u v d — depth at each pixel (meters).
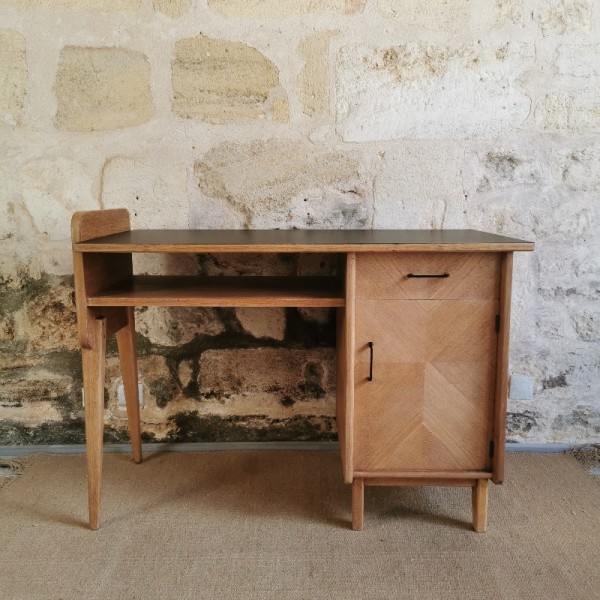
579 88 1.71
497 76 1.70
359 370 1.36
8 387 1.84
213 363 1.85
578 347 1.83
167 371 1.85
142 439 1.87
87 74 1.70
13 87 1.69
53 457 1.84
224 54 1.69
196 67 1.70
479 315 1.33
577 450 1.86
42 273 1.79
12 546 1.38
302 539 1.40
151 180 1.76
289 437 1.88
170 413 1.87
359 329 1.34
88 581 1.25
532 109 1.72
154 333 1.83
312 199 1.77
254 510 1.53
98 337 1.41
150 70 1.70
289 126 1.74
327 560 1.32
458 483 1.42
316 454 1.86
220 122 1.73
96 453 1.43
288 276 1.75
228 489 1.64
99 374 1.42
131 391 1.74
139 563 1.31
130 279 1.65
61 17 1.66
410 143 1.74
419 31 1.68
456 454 1.39
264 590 1.22
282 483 1.68
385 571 1.28
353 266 1.30
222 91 1.71
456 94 1.71
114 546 1.38
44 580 1.25
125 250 1.30
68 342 1.83
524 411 1.87
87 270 1.35
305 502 1.57
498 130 1.73
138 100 1.71
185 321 1.82
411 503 1.57
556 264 1.79
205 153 1.75
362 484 1.42
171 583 1.24
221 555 1.34
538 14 1.67
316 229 1.78
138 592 1.22
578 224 1.77
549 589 1.23
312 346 1.84
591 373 1.84
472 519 1.47
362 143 1.74
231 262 1.79
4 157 1.73
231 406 1.87
